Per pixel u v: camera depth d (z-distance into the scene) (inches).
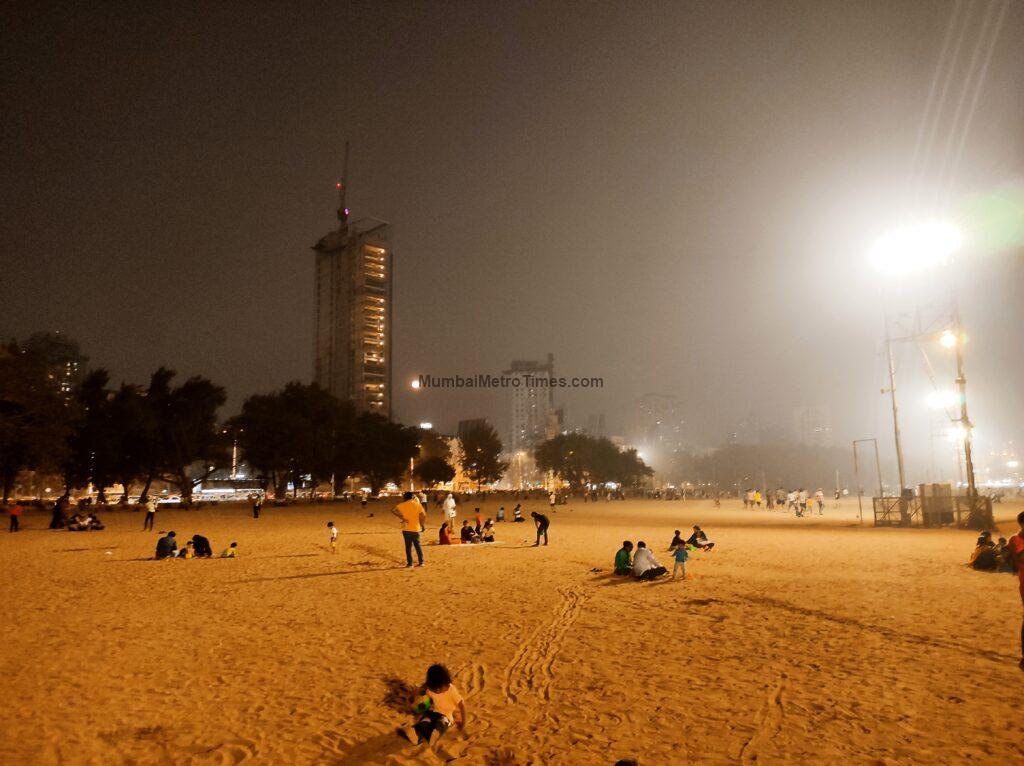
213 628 451.8
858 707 288.2
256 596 580.1
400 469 3890.3
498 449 4906.5
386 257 7258.9
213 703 302.5
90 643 409.7
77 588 626.5
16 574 727.7
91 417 2684.5
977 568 717.3
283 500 3196.4
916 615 476.1
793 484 6815.9
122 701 304.3
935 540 1123.3
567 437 5580.7
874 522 1638.8
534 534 1323.8
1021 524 324.8
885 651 377.7
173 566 796.6
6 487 2464.3
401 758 245.1
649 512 2481.5
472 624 464.1
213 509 2787.9
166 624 464.4
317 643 410.9
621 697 308.2
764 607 516.1
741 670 346.6
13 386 1840.6
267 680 336.5
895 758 237.6
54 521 1563.7
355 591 605.3
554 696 311.7
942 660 357.4
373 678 340.2
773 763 235.6
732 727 269.1
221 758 245.1
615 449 6018.7
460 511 2439.7
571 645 404.2
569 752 249.0
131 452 2817.4
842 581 647.1
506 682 334.3
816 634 422.0
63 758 243.9
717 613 495.2
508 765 240.1
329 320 7386.8
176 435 2891.2
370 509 2679.6
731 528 1499.8
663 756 243.1
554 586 633.6
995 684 315.3
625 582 657.6
